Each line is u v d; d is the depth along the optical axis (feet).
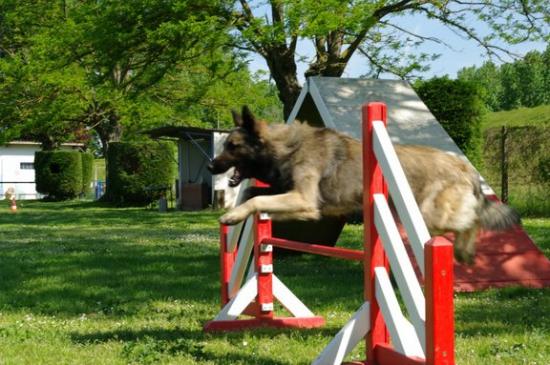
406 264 14.55
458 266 30.89
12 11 119.85
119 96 107.45
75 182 131.13
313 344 20.02
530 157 68.08
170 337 21.27
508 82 339.77
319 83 37.47
